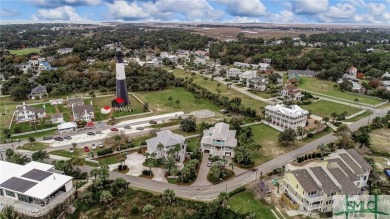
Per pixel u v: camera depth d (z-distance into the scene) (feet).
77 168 318.24
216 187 291.99
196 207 258.16
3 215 222.48
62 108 538.06
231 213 243.40
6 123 461.78
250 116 488.85
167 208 258.57
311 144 391.86
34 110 481.46
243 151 332.60
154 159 320.70
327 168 274.98
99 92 641.40
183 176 298.97
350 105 564.30
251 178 308.19
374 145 385.70
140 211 257.14
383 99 605.31
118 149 369.71
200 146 366.84
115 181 281.95
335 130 432.25
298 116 431.84
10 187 256.11
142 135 418.51
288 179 272.51
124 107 534.78
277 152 367.86
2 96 611.88
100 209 260.83
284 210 257.14
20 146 383.04
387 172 308.60
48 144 390.21
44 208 245.45
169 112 517.96
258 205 263.90
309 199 245.24
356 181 279.08
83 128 445.78
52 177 273.95
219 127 382.83
